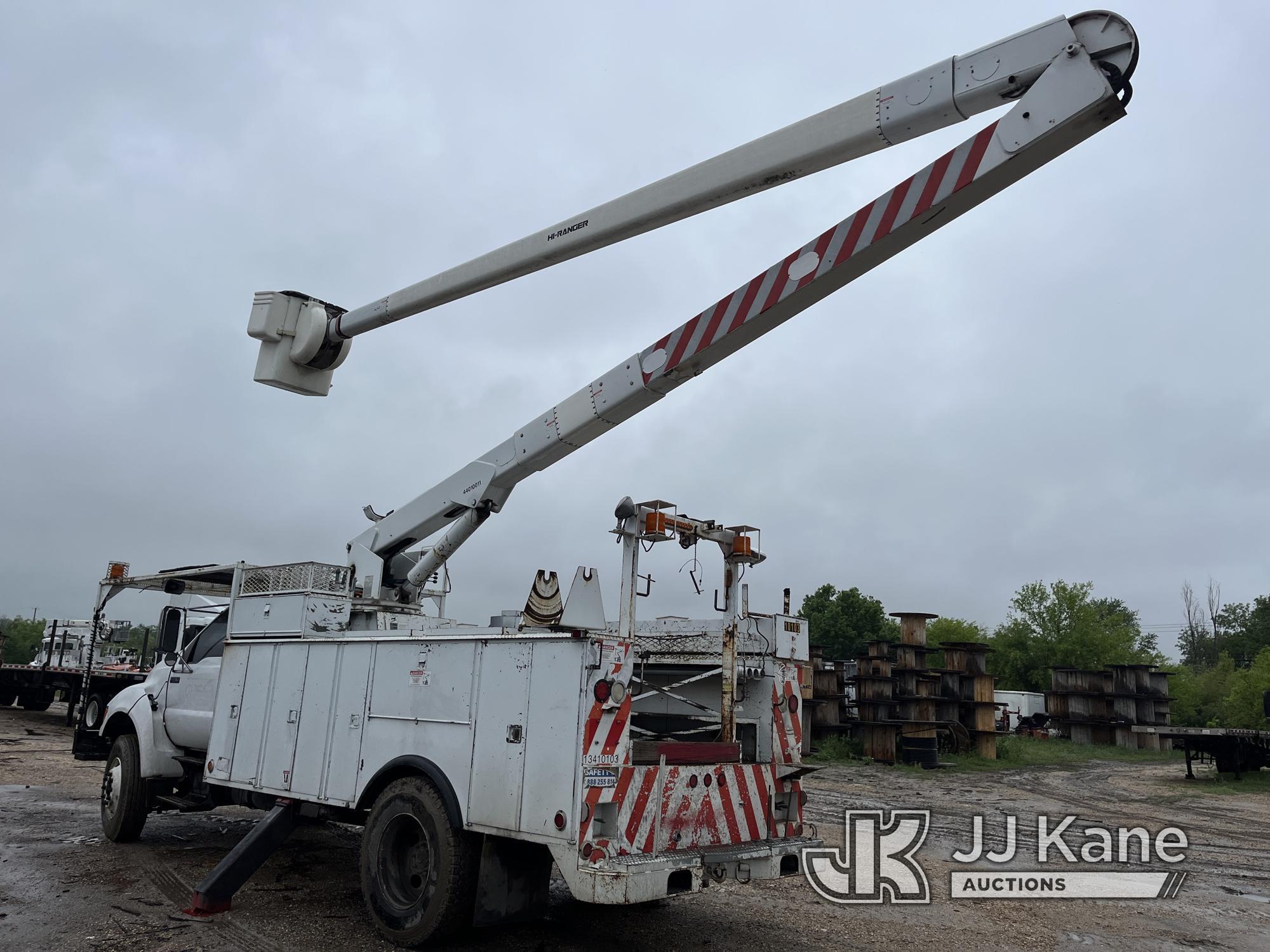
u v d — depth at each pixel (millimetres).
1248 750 20828
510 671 5305
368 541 7984
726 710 6207
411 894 5645
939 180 4656
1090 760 26781
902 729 23156
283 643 7133
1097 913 7145
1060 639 48562
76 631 26078
